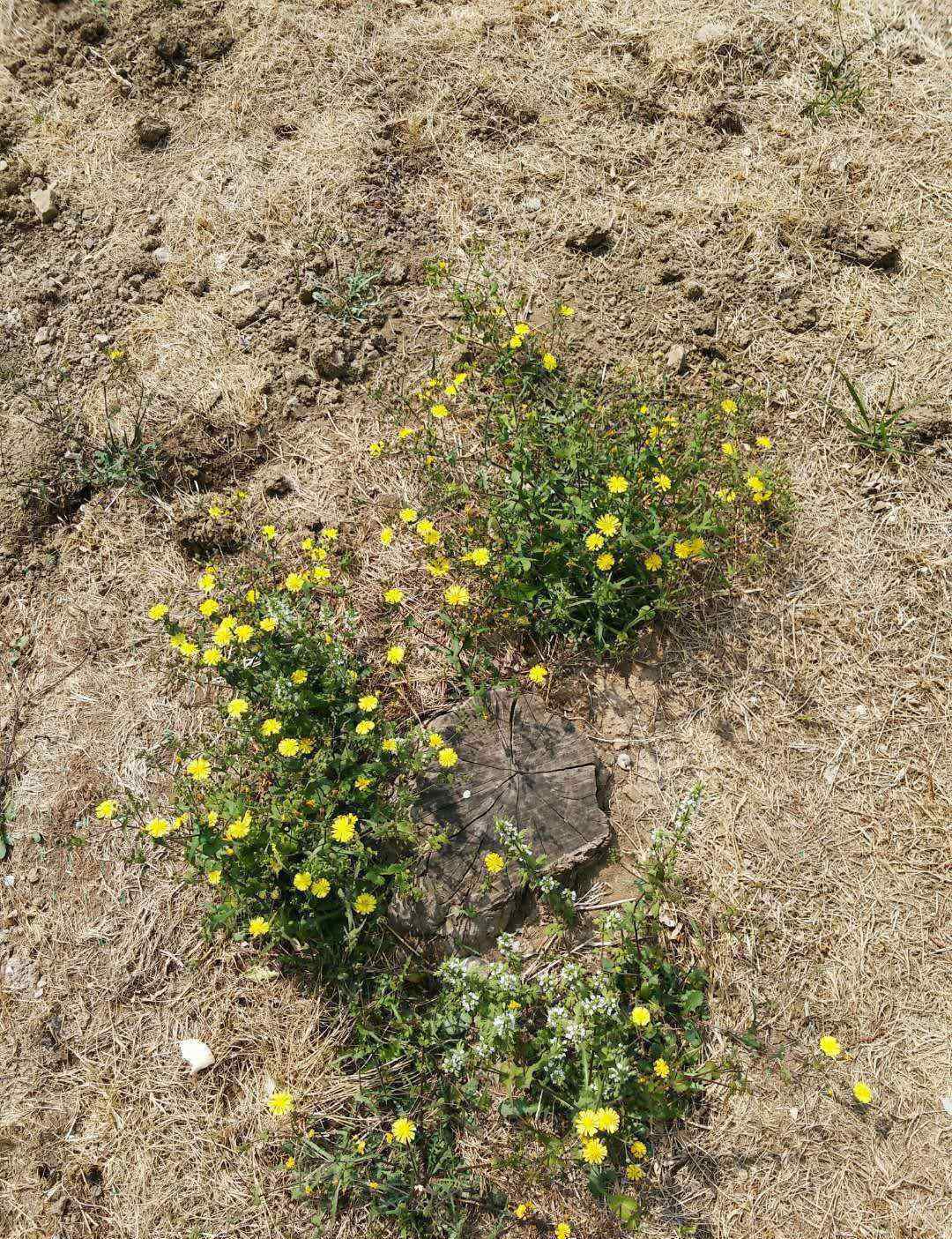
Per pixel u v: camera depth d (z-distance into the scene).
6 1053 1.07
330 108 1.44
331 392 1.31
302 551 1.23
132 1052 1.06
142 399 1.30
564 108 1.45
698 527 1.14
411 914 1.07
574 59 1.48
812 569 1.23
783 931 1.09
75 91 1.47
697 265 1.35
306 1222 1.01
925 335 1.32
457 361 1.31
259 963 1.08
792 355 1.31
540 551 1.15
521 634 1.19
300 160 1.41
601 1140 1.01
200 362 1.32
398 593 1.13
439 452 1.22
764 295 1.34
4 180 1.40
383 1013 1.06
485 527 1.18
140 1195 1.02
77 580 1.25
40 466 1.27
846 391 1.30
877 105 1.46
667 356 1.30
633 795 1.14
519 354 1.29
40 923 1.11
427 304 1.35
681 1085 0.99
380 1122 1.02
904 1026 1.07
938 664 1.19
